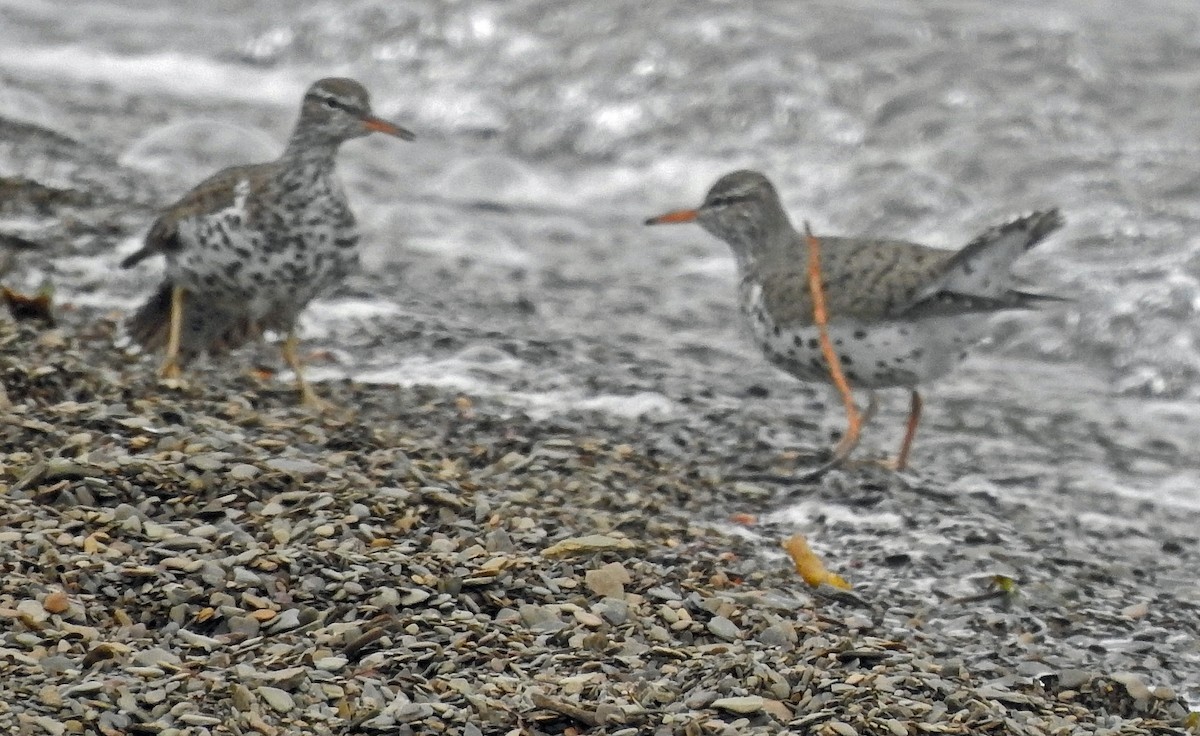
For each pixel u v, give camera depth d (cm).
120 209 1742
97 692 769
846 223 2100
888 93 2323
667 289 1867
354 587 889
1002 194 2109
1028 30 2434
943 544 1131
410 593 892
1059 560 1132
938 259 1239
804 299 1267
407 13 2678
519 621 891
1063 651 980
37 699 760
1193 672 965
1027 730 838
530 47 2558
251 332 1334
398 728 776
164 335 1327
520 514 1041
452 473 1099
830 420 1447
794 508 1189
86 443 1016
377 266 1792
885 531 1155
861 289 1235
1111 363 1731
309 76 2639
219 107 2392
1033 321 1792
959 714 838
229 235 1249
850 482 1235
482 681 823
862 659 895
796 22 2489
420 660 836
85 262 1574
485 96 2484
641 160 2317
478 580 913
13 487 952
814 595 1019
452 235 1988
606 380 1451
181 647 830
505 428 1270
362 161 2277
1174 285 1817
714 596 958
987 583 1073
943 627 1002
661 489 1182
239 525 948
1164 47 2425
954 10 2536
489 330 1574
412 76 2584
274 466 1019
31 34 2761
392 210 2048
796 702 838
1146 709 911
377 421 1252
